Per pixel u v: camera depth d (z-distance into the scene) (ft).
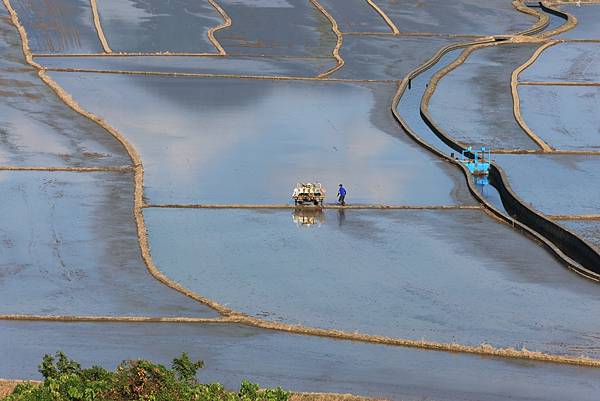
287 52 493.77
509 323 234.17
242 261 267.80
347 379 204.54
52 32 504.84
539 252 275.39
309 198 304.30
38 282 251.39
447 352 218.38
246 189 317.83
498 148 360.28
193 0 575.79
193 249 274.36
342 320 234.58
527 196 317.01
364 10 576.20
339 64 473.26
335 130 377.91
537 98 421.18
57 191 310.45
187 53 482.28
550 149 357.82
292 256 271.28
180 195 312.09
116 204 302.66
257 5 573.74
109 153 345.51
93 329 226.38
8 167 326.65
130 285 250.78
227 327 228.63
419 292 250.37
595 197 317.42
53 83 420.77
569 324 233.96
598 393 200.64
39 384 186.09
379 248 277.23
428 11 583.99
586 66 475.31
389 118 395.55
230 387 199.72
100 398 176.04
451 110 406.00
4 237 277.23
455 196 316.19
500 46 516.32
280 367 209.36
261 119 387.75
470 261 269.03
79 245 273.54
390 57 490.08
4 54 465.88
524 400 196.65
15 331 224.74
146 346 218.38
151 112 392.06
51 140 354.95
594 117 398.21
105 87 424.05
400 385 202.18
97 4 553.23
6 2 544.62
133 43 495.00
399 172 335.88
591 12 602.85
